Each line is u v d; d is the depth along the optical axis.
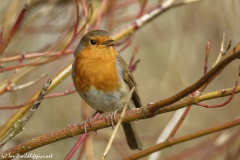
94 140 11.95
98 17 9.02
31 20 10.11
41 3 10.27
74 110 12.66
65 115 12.53
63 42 9.30
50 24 10.70
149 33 13.38
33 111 6.01
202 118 13.43
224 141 10.56
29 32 10.54
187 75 12.36
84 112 10.02
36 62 8.35
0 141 6.10
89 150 9.12
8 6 10.12
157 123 13.43
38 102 5.99
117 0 10.82
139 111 6.41
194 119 13.41
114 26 10.79
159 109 6.30
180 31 12.63
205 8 12.26
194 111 13.53
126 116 6.45
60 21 10.81
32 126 12.05
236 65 12.98
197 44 12.50
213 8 12.19
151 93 13.37
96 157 12.97
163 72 13.41
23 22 10.06
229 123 6.70
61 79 8.70
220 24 12.27
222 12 12.12
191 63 12.48
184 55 12.34
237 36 12.07
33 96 8.38
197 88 5.54
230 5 12.03
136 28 9.80
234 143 10.70
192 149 10.53
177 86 12.48
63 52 8.25
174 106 6.25
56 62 11.74
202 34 12.48
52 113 12.46
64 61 11.87
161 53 13.46
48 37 12.00
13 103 10.39
